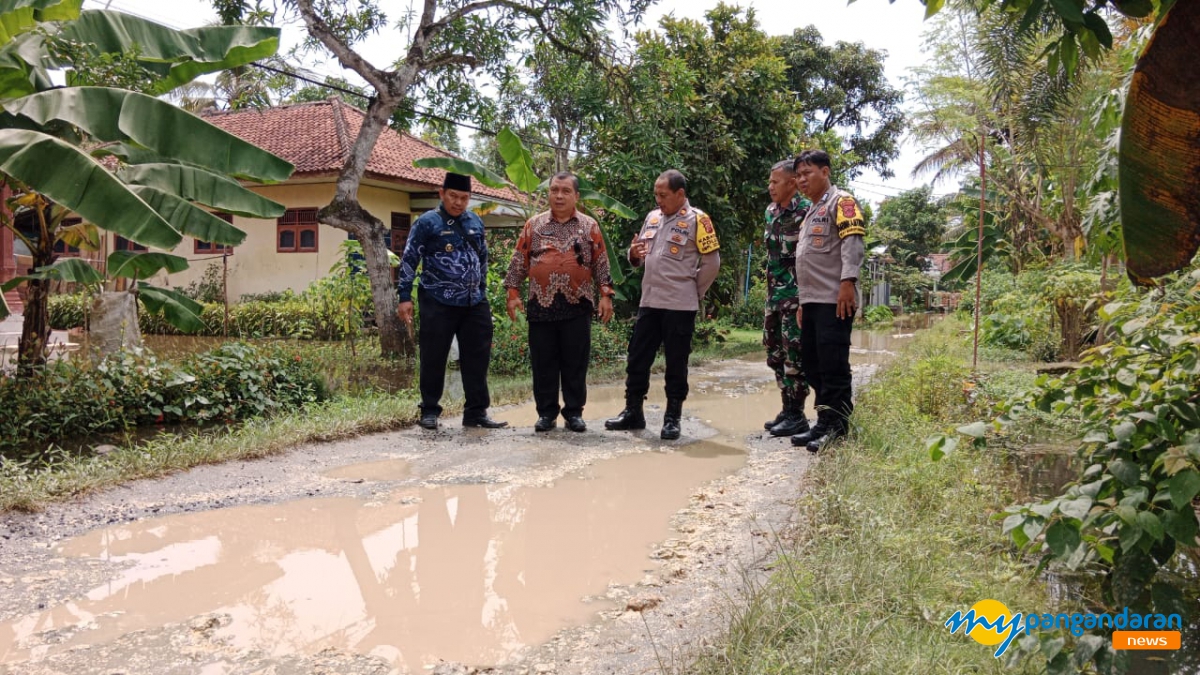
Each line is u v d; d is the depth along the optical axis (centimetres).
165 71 664
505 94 1237
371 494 421
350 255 1164
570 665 239
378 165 1547
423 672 235
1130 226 204
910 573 274
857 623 239
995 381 699
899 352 1200
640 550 339
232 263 1688
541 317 584
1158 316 289
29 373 617
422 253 591
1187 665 234
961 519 339
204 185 601
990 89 706
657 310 571
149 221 433
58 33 584
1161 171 194
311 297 1234
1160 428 238
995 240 1535
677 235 561
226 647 250
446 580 307
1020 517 237
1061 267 1048
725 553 329
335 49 1033
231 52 634
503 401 723
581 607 283
